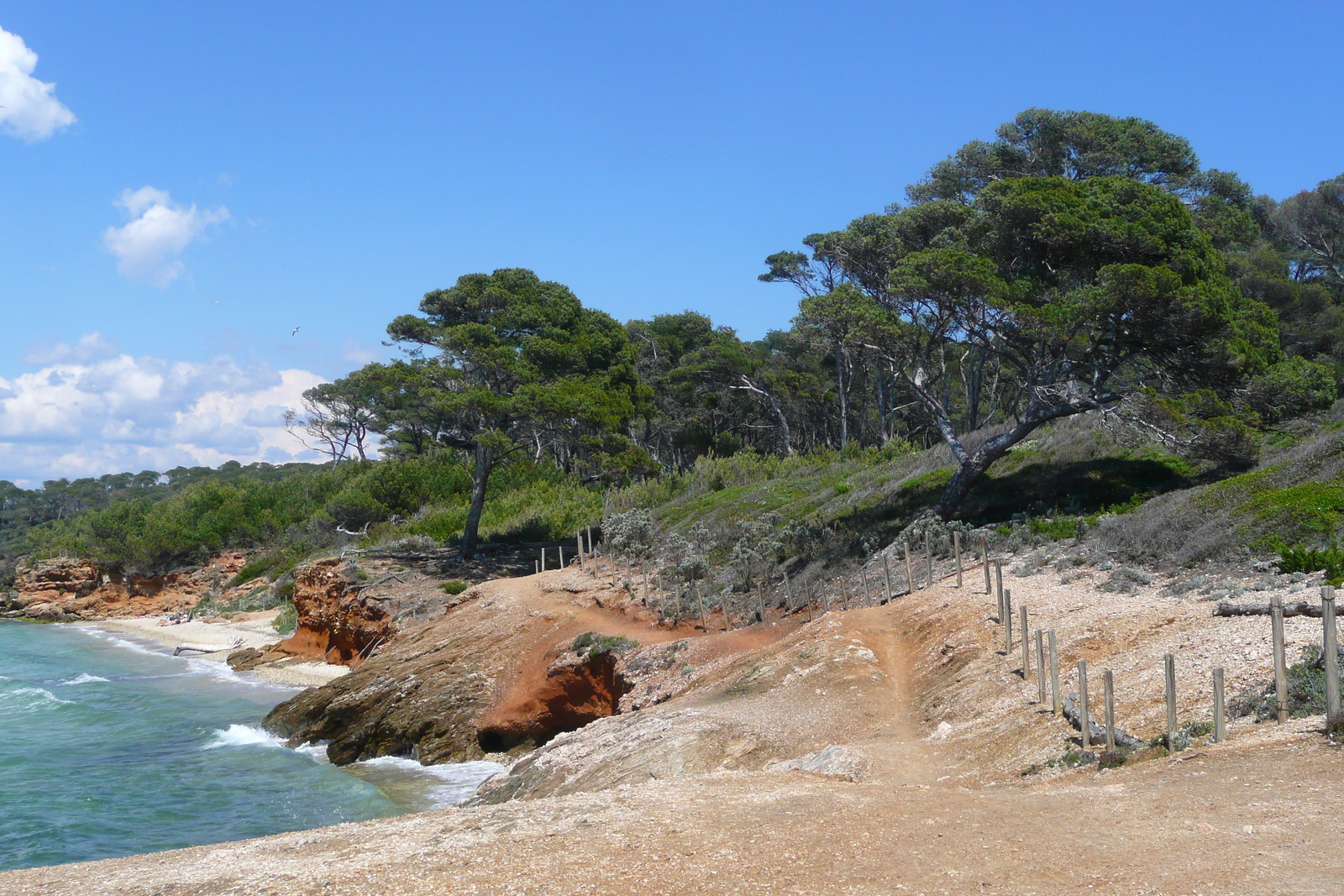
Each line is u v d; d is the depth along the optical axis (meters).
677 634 30.31
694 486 51.56
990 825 9.29
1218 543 20.14
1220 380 28.55
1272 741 10.40
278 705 32.94
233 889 10.09
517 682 30.23
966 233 32.81
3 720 34.22
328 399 90.81
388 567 45.44
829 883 8.08
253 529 79.00
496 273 51.88
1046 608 19.55
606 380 50.41
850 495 38.91
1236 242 44.84
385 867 10.08
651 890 8.31
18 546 117.62
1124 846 8.12
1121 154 45.25
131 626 69.75
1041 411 29.83
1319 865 7.06
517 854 9.83
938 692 17.25
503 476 63.50
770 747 16.22
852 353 36.09
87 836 20.58
